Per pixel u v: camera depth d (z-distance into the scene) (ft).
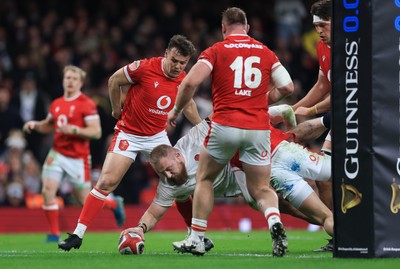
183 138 108.37
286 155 107.04
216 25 267.39
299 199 105.81
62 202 199.11
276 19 260.83
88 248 127.65
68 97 152.15
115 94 115.65
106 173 113.09
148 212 108.99
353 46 93.15
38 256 106.52
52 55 242.99
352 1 93.04
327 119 115.44
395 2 92.68
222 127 97.35
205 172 100.53
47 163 152.56
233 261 93.61
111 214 195.11
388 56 92.53
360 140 92.94
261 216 201.98
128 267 88.43
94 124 151.64
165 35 250.78
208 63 97.14
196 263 91.86
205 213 100.78
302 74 237.86
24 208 195.31
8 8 255.70
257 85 98.22
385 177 92.58
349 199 93.66
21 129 217.97
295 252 112.57
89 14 268.41
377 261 89.45
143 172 210.59
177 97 98.07
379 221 92.43
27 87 220.02
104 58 236.22
